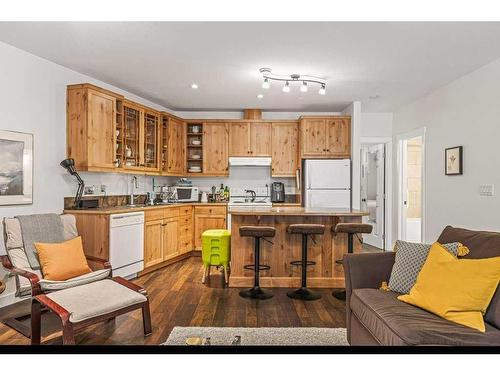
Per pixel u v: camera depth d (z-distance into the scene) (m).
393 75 4.25
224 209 5.81
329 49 3.42
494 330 1.76
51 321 2.94
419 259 2.37
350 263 2.55
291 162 6.16
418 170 6.76
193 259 5.62
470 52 3.50
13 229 3.04
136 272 4.41
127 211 4.16
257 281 3.88
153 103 5.80
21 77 3.52
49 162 3.84
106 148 4.28
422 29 2.95
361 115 6.40
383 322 1.89
